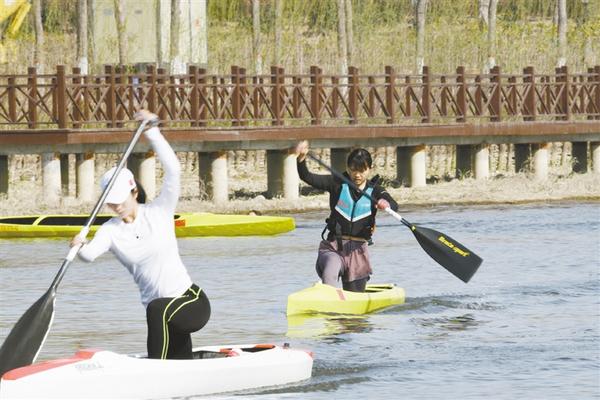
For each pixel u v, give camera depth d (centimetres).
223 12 9425
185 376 2177
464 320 3067
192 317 2175
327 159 7675
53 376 2073
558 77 7625
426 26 10250
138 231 2145
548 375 2423
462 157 7375
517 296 3450
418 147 6975
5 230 5112
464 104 7112
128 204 2138
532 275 3881
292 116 6588
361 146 6756
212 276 3925
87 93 6044
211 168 6372
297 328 2964
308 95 8138
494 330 2920
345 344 2758
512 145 8344
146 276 2169
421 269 4047
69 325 3023
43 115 7338
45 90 8031
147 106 6212
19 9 9012
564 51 9431
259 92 6462
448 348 2702
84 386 2084
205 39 8481
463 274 3197
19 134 5878
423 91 7012
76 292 3581
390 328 2961
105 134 5978
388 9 10425
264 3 10119
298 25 9662
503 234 5103
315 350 2689
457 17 10394
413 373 2444
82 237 2153
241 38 9194
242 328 2978
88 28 8506
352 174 3195
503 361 2556
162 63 7769
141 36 8225
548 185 7050
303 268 4112
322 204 6384
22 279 3875
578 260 4238
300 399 2222
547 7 11381
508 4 11525
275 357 2323
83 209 5828
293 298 3120
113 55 8169
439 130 6931
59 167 6178
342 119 6688
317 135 6538
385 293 3247
